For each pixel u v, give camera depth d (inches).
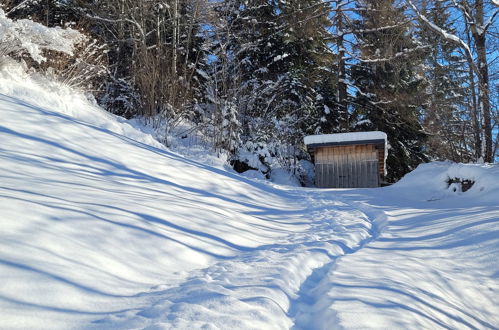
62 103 301.1
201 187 232.8
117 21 558.9
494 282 121.6
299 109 629.0
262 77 688.4
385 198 323.9
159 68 503.8
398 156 715.4
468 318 99.6
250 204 235.8
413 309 87.8
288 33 671.8
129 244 104.3
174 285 90.8
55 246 86.7
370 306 84.3
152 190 178.2
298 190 379.2
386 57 653.3
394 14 605.3
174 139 461.7
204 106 587.2
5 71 264.4
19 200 101.0
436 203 289.9
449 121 624.1
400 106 657.6
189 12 625.9
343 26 773.9
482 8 485.4
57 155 172.1
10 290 66.6
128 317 69.6
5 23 242.4
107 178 171.9
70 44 292.5
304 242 149.3
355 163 510.0
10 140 161.9
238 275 100.8
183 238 122.9
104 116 350.9
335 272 110.7
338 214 229.3
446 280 118.3
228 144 497.0
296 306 87.7
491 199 261.4
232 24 663.8
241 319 72.0
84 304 71.6
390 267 119.5
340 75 730.8
